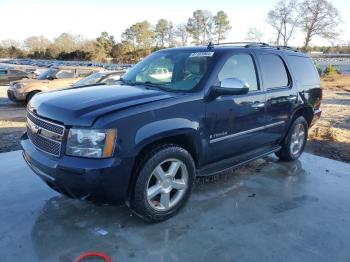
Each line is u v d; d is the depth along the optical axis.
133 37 85.50
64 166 3.15
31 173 5.00
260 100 4.66
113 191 3.26
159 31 84.62
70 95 3.73
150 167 3.46
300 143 5.94
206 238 3.46
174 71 4.30
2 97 16.72
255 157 4.87
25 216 3.80
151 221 3.66
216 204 4.19
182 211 3.98
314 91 5.95
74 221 3.72
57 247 3.25
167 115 3.52
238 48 4.51
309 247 3.36
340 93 20.92
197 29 71.44
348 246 3.39
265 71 4.85
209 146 4.05
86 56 82.75
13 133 7.61
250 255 3.21
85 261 3.07
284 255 3.22
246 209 4.09
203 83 3.93
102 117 3.17
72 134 3.17
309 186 4.83
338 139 7.47
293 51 5.70
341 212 4.08
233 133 4.32
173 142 3.79
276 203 4.27
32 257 3.10
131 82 4.52
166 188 3.69
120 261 3.07
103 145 3.14
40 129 3.50
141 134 3.30
